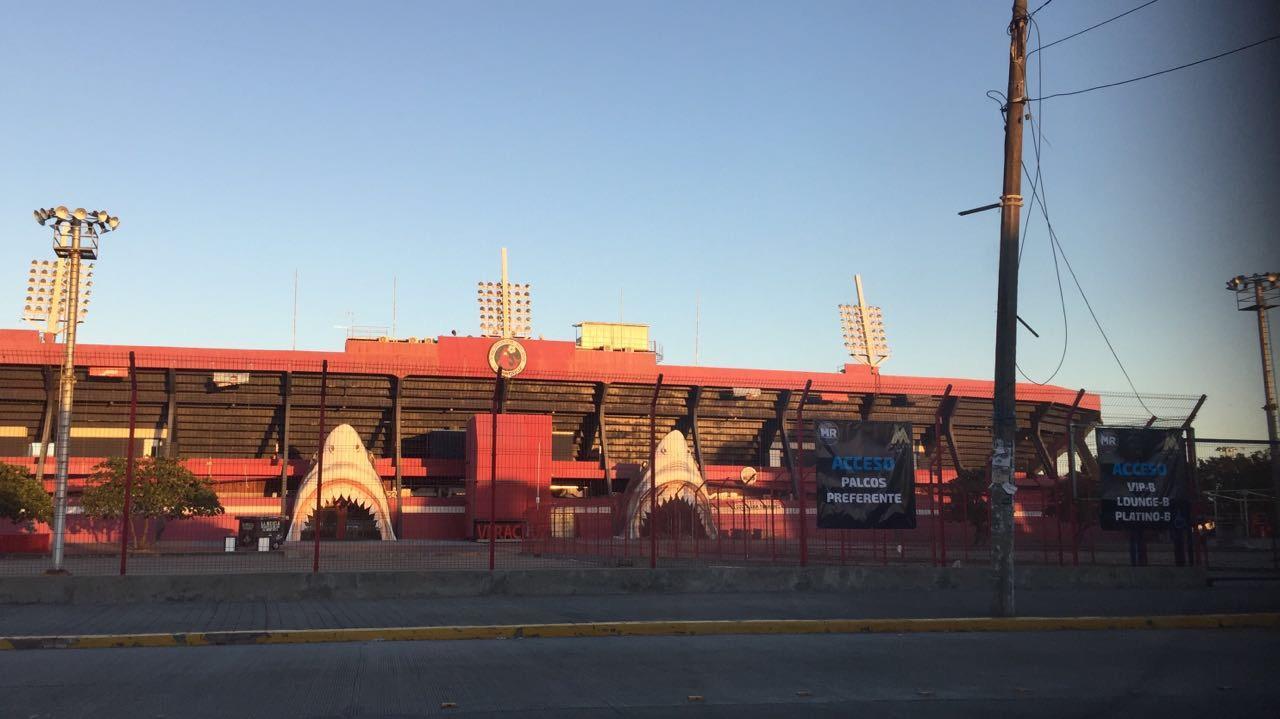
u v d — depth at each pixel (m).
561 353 80.69
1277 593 20.95
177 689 10.38
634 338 90.94
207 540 60.28
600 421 80.69
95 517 49.59
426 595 20.06
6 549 50.03
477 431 63.38
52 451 68.75
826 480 21.45
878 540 47.50
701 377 81.12
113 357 69.06
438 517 68.12
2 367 68.50
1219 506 26.73
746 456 85.50
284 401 74.81
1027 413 82.56
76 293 28.22
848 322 102.31
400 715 9.14
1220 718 9.23
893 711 9.41
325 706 9.52
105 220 29.78
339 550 47.84
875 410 83.94
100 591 18.62
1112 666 12.18
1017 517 50.22
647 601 19.20
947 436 83.06
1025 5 17.08
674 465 59.84
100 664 12.09
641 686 10.65
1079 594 20.67
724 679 11.10
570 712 9.28
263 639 14.20
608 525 54.75
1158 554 34.16
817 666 12.06
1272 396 35.12
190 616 16.50
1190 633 15.67
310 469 63.41
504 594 20.41
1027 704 9.81
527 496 62.25
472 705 9.59
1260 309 36.03
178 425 74.88
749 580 21.44
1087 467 27.59
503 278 94.12
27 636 13.83
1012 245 17.00
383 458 77.81
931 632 15.65
